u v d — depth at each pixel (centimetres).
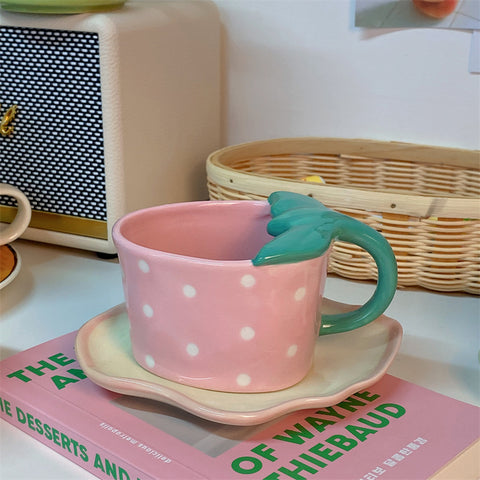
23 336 54
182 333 41
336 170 80
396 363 50
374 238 43
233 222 48
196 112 76
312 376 44
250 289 39
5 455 42
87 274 67
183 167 76
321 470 37
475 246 59
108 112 64
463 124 75
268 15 81
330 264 63
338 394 40
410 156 77
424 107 76
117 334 48
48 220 71
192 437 40
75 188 68
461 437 40
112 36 62
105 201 67
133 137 67
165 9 71
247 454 39
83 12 64
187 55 73
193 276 39
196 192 79
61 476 40
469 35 72
